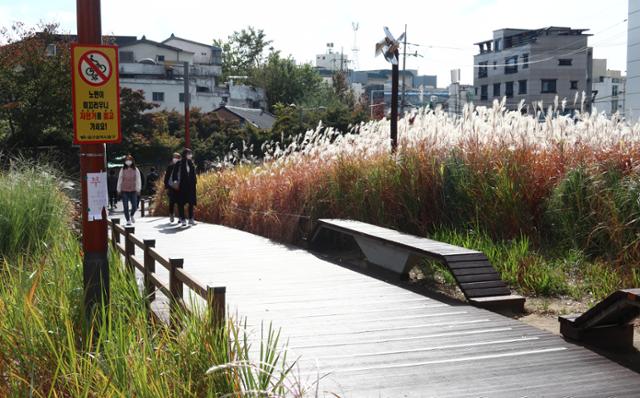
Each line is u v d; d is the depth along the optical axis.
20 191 9.07
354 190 11.73
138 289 5.97
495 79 74.69
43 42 32.38
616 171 9.12
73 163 27.25
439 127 11.74
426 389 4.59
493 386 4.66
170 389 3.58
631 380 4.78
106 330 4.44
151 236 14.25
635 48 39.47
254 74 88.50
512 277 8.38
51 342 4.00
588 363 5.18
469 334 6.06
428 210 10.80
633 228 8.34
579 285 8.10
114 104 5.17
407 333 6.12
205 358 3.70
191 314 4.22
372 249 9.79
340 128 46.00
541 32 69.06
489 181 10.35
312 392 4.38
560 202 9.34
